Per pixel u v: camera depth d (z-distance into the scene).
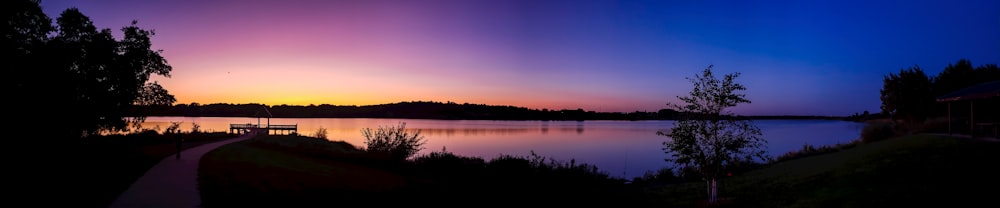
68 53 26.56
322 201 15.29
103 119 29.62
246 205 13.65
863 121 199.88
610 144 73.31
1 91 23.22
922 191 11.30
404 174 24.62
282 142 43.91
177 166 21.81
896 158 16.48
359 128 140.38
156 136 44.84
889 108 42.72
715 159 14.81
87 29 28.56
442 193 18.44
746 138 14.78
